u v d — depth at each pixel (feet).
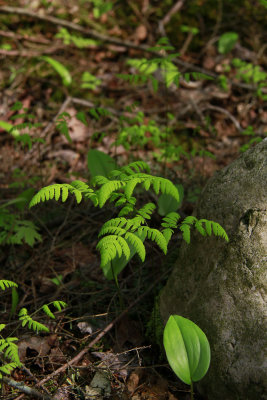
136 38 9.93
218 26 9.94
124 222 4.81
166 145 6.43
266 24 10.17
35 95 8.61
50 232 6.23
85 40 9.53
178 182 6.54
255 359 4.78
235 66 9.09
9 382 4.90
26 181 6.39
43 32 9.95
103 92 8.79
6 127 6.86
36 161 7.25
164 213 5.77
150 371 5.19
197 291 5.10
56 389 5.02
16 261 5.97
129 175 4.97
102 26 10.19
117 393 5.02
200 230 4.84
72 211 6.30
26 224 5.94
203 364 4.72
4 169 7.02
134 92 8.76
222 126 8.10
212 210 5.11
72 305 5.65
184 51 9.56
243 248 4.91
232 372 4.84
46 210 6.39
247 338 4.82
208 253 5.10
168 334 4.78
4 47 9.24
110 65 9.38
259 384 4.75
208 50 9.53
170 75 6.53
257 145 5.08
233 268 4.93
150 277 5.77
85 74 8.73
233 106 8.48
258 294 4.83
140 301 5.61
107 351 5.31
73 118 8.00
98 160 6.15
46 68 9.14
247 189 4.98
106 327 5.36
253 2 10.52
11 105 8.37
